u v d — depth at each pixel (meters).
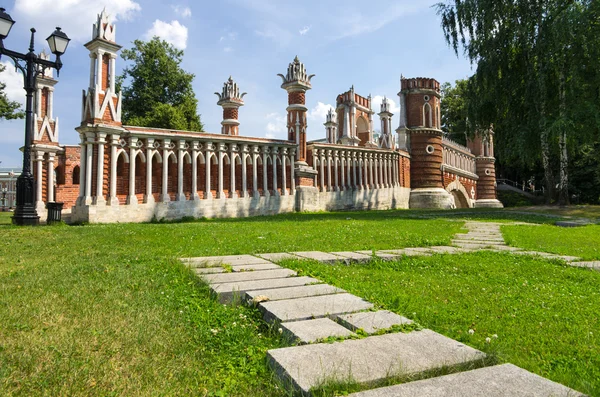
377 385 3.10
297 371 3.22
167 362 3.62
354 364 3.35
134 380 3.25
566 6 25.97
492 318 5.18
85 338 3.99
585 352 4.16
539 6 27.17
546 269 8.76
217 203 25.28
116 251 9.38
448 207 43.03
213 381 3.38
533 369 3.69
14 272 6.79
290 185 30.08
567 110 25.36
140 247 10.25
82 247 10.09
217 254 9.48
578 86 25.08
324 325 4.35
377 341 3.89
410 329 4.26
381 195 38.50
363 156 37.16
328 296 5.53
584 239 14.55
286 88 30.89
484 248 11.80
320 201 32.50
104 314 4.70
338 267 8.16
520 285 7.21
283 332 4.29
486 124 31.55
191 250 9.83
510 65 29.39
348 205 34.94
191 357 3.77
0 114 33.34
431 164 43.84
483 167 58.38
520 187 76.31
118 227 15.92
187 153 24.34
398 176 41.28
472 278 7.75
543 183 64.25
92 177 20.94
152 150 22.88
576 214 25.88
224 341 4.22
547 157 30.27
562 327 4.91
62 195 27.03
